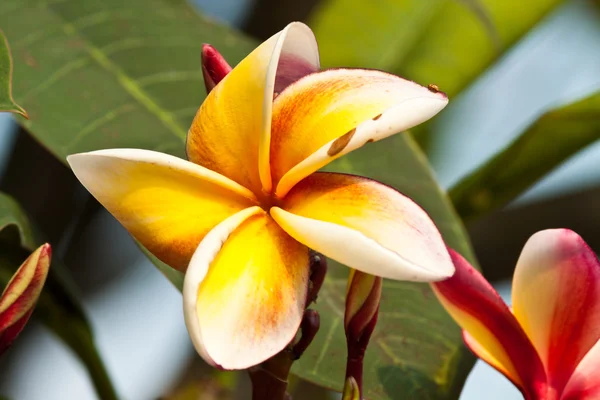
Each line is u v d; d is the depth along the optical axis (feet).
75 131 1.51
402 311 1.44
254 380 1.20
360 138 1.11
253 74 1.14
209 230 1.13
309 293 1.19
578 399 1.26
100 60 1.60
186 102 1.59
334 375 1.36
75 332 1.66
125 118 1.54
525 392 1.29
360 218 1.11
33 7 1.63
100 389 1.68
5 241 1.52
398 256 1.06
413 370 1.39
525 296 1.27
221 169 1.15
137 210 1.12
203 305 1.08
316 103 1.16
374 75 1.16
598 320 1.25
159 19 1.69
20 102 1.51
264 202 1.15
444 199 1.61
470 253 1.56
